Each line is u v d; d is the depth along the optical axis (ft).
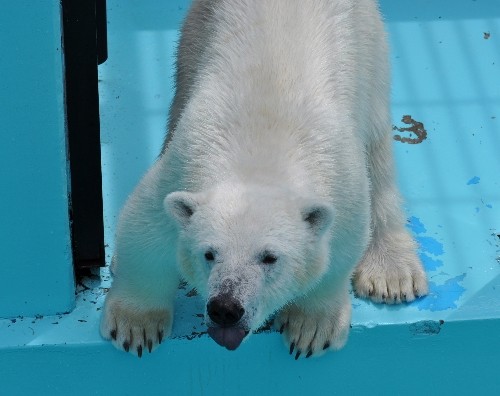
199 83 20.33
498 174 25.77
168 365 21.30
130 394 21.58
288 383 21.65
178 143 19.38
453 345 21.68
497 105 27.71
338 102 20.01
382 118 22.81
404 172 25.70
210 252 17.35
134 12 29.78
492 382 22.21
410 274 22.24
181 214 17.98
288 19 20.21
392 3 30.50
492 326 21.54
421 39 29.55
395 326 21.34
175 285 20.49
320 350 20.81
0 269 20.53
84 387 21.40
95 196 21.03
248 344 21.03
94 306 21.65
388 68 22.95
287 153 18.57
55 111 18.89
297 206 17.72
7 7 17.74
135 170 25.36
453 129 26.96
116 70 28.04
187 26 22.57
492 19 30.27
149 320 20.68
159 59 28.48
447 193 25.21
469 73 28.63
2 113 18.74
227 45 20.22
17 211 19.84
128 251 19.77
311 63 19.75
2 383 21.15
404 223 23.61
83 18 19.31
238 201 17.51
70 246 20.70
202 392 21.65
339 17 20.85
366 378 21.85
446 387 22.17
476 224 24.30
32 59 18.30
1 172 19.34
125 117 26.76
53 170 19.52
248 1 20.65
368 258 22.79
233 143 18.67
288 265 17.66
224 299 16.69
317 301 20.44
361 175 19.66
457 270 22.95
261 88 19.13
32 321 21.20
